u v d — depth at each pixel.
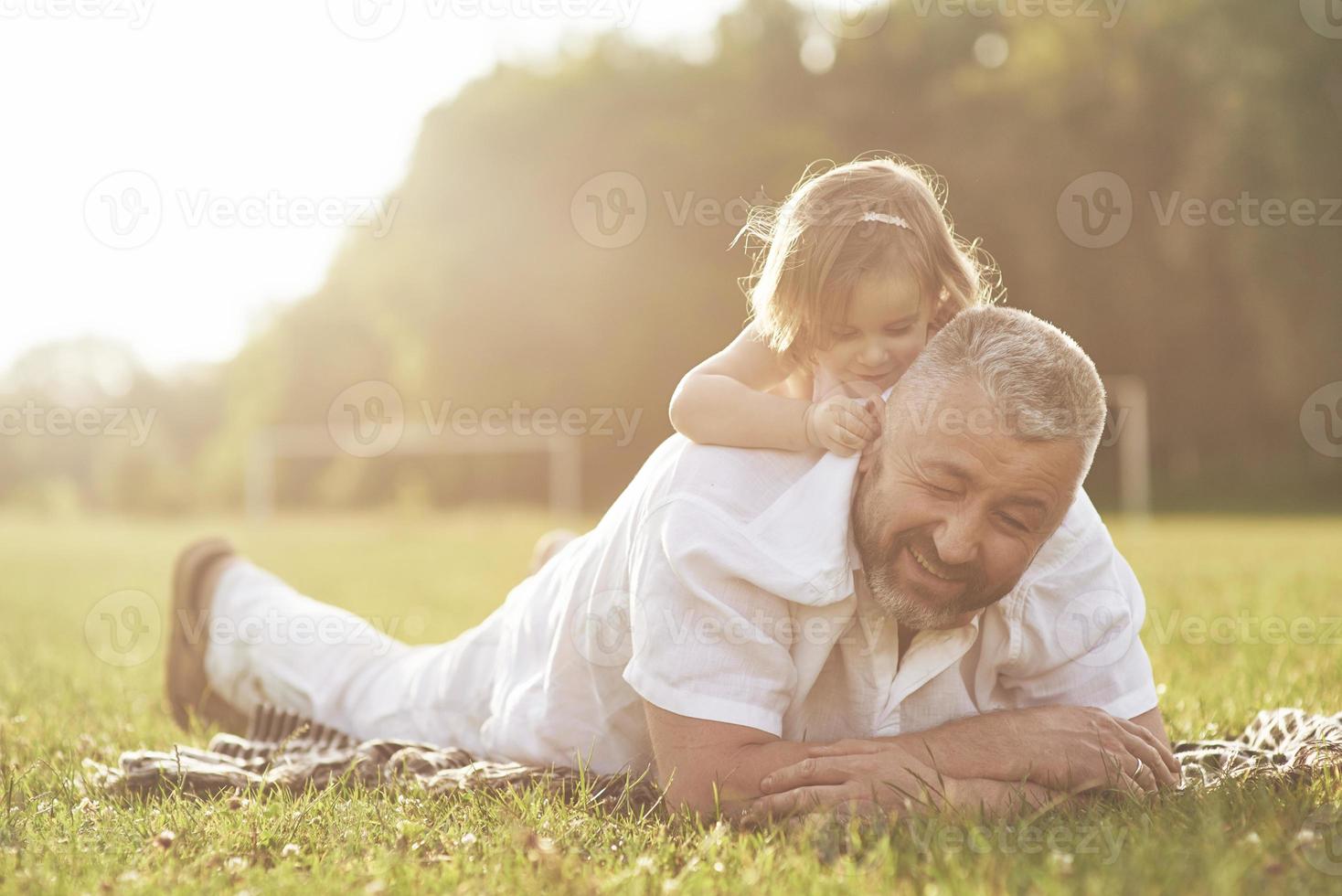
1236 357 25.77
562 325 28.86
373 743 2.75
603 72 30.61
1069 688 2.35
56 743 3.20
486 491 31.41
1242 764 2.46
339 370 40.28
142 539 21.25
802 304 2.39
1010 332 1.96
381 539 18.17
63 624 7.43
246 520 30.89
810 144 27.02
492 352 29.53
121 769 2.62
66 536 23.91
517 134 29.03
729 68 30.34
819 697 2.27
